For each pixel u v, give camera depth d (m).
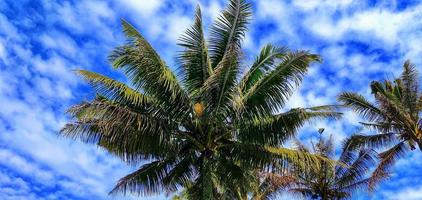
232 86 15.77
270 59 16.84
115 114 15.32
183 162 17.39
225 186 17.72
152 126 15.61
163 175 17.38
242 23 17.08
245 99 16.34
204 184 16.22
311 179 29.56
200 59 16.88
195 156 17.42
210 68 16.89
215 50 17.38
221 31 17.23
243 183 17.62
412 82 27.25
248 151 17.06
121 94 16.11
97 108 15.36
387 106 26.41
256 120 16.59
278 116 16.86
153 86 15.99
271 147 16.89
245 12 17.00
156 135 15.97
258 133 16.83
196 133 16.91
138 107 16.25
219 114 16.38
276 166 16.89
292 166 16.97
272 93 16.33
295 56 15.80
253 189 18.34
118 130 15.54
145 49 15.79
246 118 16.55
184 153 17.30
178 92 16.08
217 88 15.75
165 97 16.17
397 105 26.50
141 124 15.53
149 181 17.20
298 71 15.99
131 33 16.11
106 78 15.80
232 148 17.30
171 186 17.58
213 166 17.48
